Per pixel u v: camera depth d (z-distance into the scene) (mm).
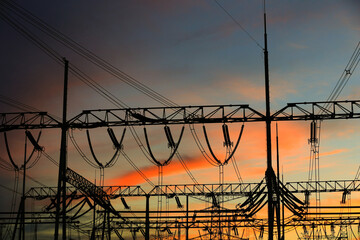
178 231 61281
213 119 42250
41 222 53188
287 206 51375
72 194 51688
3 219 53312
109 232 56156
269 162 42094
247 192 52094
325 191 52219
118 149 43156
